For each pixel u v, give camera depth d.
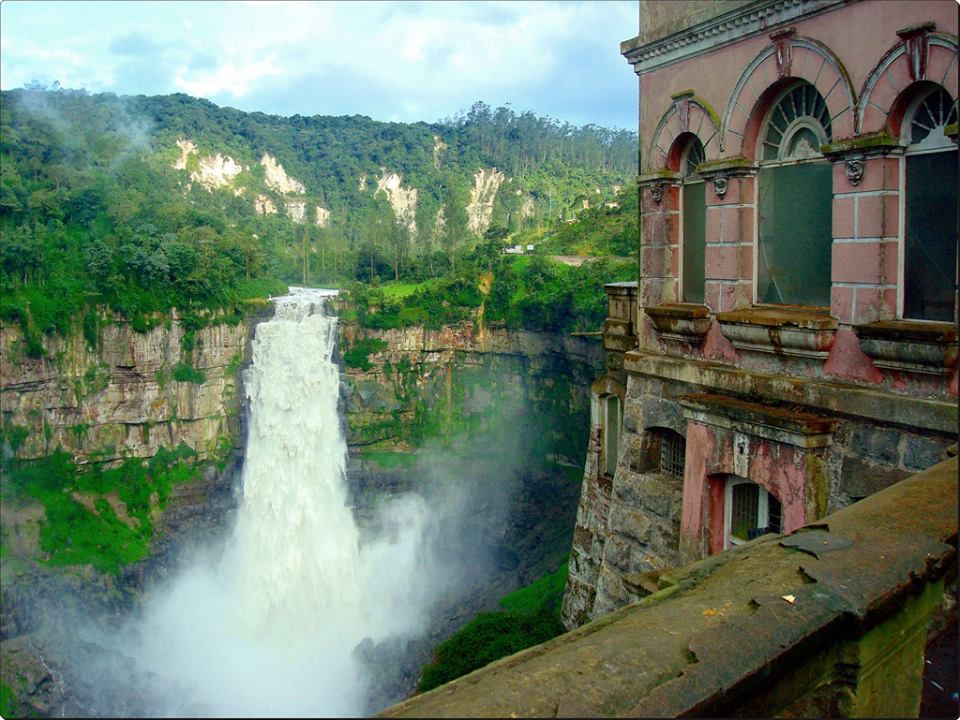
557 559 55.62
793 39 11.25
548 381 76.31
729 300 12.90
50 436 61.62
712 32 12.70
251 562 66.94
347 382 77.19
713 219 13.14
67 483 62.50
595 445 21.42
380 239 95.19
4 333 58.00
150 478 67.31
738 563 5.62
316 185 129.12
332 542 70.50
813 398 11.10
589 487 21.58
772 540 6.20
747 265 12.71
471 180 134.25
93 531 61.53
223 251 73.19
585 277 72.81
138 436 66.62
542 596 41.06
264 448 71.19
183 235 69.88
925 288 9.97
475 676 3.99
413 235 111.38
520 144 139.00
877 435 10.27
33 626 50.12
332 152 135.25
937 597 5.79
